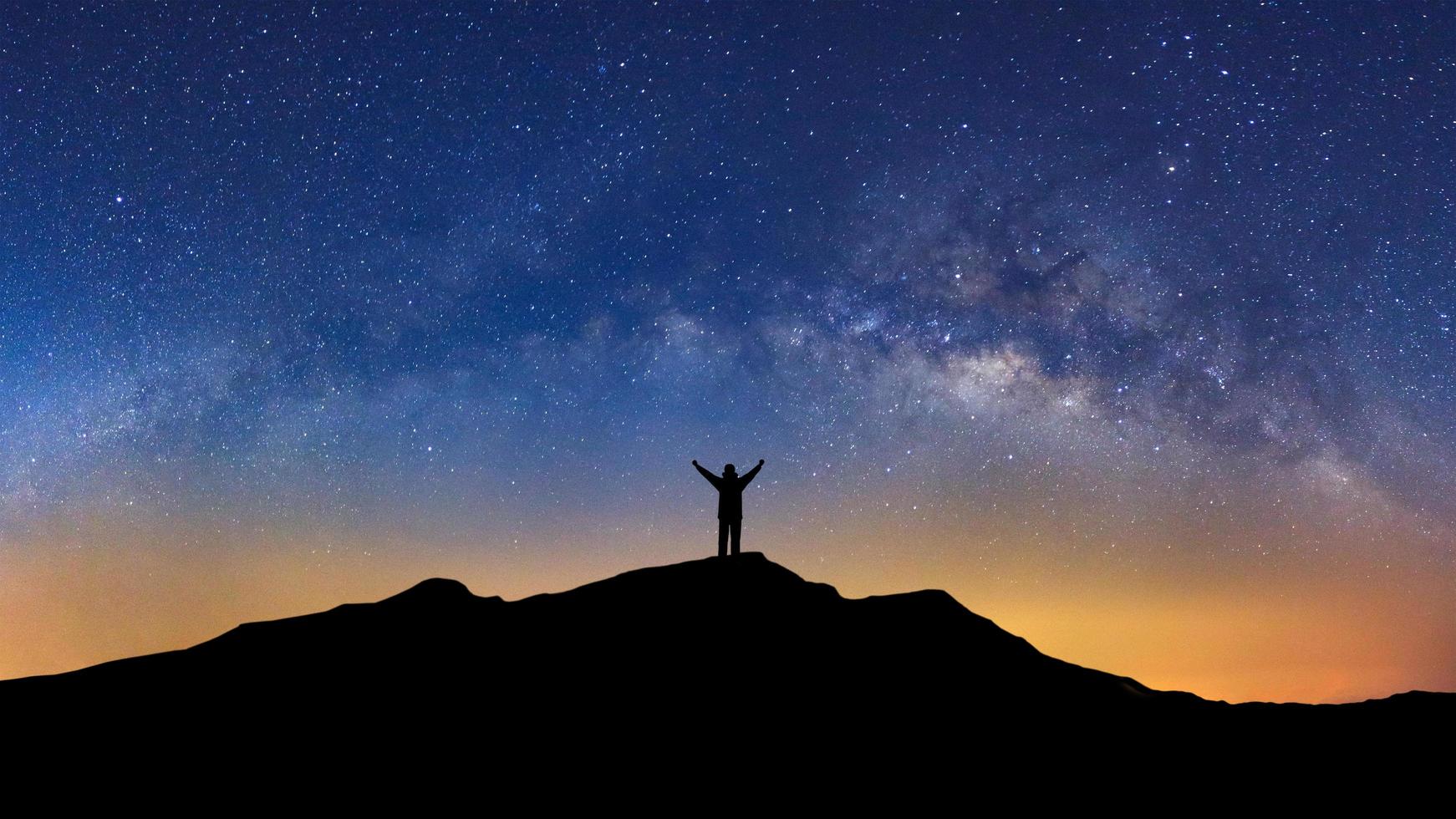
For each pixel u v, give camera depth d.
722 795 9.65
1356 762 11.77
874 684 12.07
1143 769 11.10
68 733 10.70
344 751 10.26
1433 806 10.83
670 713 11.12
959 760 10.72
